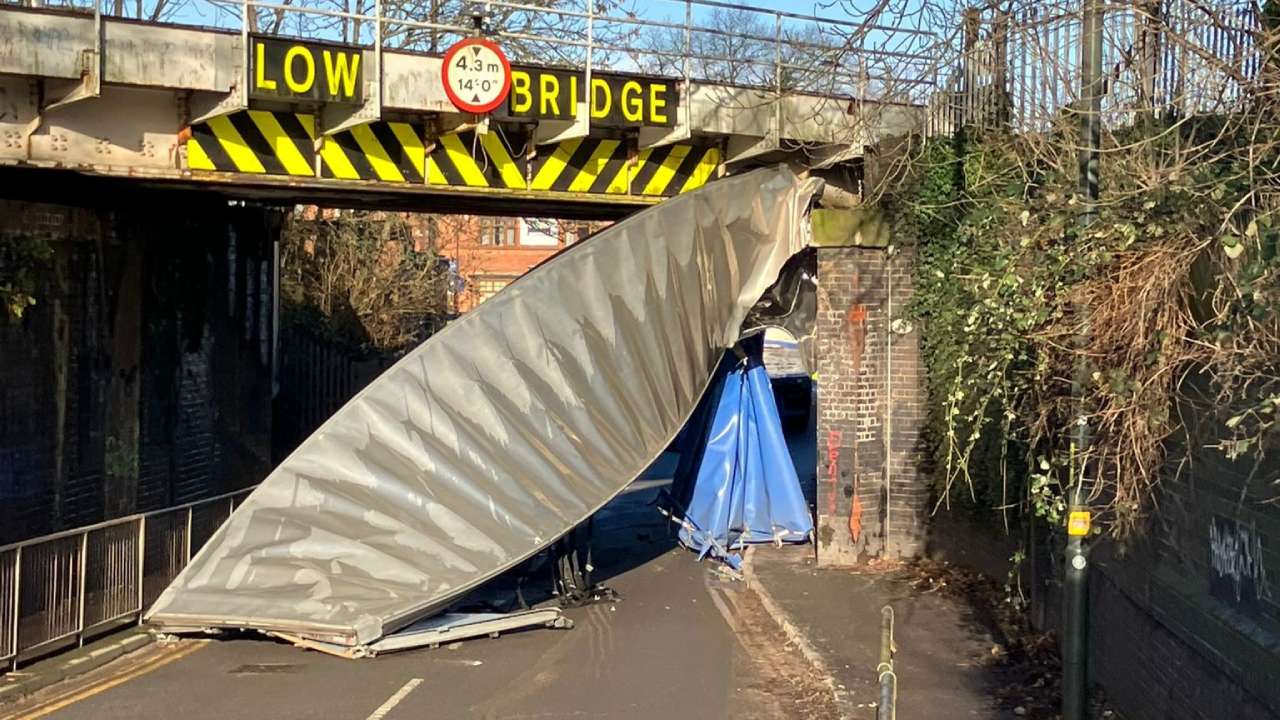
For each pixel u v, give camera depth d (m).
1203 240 6.19
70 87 10.84
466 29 12.38
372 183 12.74
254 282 17.00
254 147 12.12
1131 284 6.63
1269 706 5.43
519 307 11.86
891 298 14.23
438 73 12.27
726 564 15.23
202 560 11.17
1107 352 6.89
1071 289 7.07
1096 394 6.82
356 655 10.61
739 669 10.23
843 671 9.68
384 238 29.34
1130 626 7.90
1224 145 6.81
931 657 10.05
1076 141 8.43
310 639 10.85
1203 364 6.28
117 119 11.50
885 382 14.35
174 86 11.13
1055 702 8.56
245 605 11.00
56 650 10.40
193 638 11.41
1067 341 7.49
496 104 12.19
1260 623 5.71
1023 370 8.58
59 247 12.31
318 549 11.18
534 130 13.35
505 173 13.45
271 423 17.72
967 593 12.34
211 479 15.70
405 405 11.41
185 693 9.45
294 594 11.06
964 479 12.87
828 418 14.39
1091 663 8.93
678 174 14.60
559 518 11.74
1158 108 7.16
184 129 11.74
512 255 56.06
